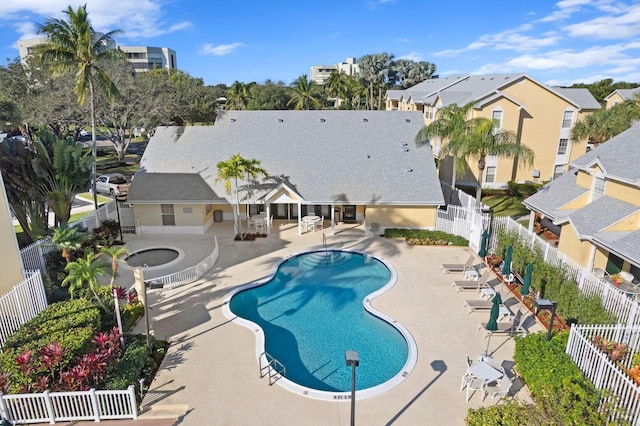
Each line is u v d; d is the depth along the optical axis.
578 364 13.27
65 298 18.53
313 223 30.09
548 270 19.00
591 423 10.85
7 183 22.28
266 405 13.07
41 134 25.14
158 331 17.39
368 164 31.00
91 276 15.84
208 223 31.19
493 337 16.83
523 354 13.82
